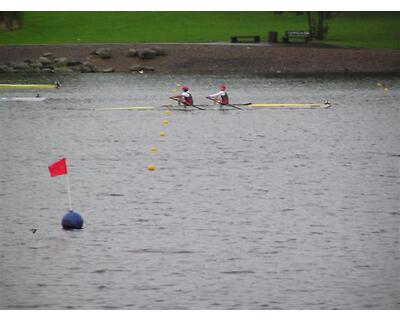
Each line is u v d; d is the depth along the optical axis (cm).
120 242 9369
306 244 9319
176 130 16725
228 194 11419
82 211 10581
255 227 9900
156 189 11706
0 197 11306
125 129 16900
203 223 10056
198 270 8569
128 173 12756
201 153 14350
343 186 11912
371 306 7812
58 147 14962
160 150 14638
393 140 15700
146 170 12962
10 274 8494
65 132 16575
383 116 18738
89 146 15050
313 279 8369
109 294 8044
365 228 9900
